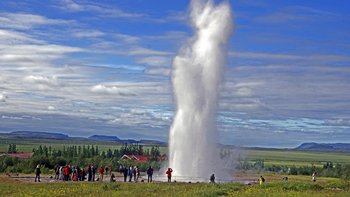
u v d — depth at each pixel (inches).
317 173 3479.3
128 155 4128.9
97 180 1895.9
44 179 1907.0
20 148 7298.2
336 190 1481.3
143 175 2315.5
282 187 1503.4
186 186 1536.7
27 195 1242.6
